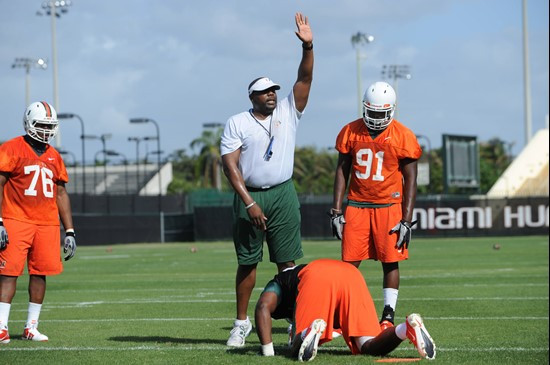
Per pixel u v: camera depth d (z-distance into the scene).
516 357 23.80
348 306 23.53
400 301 40.47
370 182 28.98
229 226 141.00
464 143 175.12
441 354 24.25
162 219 144.25
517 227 134.12
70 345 27.55
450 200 134.38
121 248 119.38
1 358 24.64
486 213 134.12
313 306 23.20
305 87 28.06
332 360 22.89
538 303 39.25
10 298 29.08
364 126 29.30
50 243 29.70
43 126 29.45
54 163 29.92
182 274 64.31
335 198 29.64
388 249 28.89
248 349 25.81
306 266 23.94
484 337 28.39
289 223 27.94
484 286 48.34
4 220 29.11
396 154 28.81
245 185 27.83
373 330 23.61
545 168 172.25
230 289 50.06
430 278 54.62
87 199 156.75
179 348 26.28
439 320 33.19
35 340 28.98
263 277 58.66
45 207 29.64
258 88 27.41
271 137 27.59
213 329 31.66
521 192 166.12
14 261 28.98
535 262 70.12
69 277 62.19
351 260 29.42
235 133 27.56
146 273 65.94
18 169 29.25
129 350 25.91
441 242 115.94
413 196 29.03
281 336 29.77
